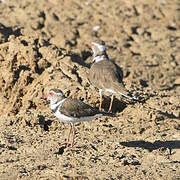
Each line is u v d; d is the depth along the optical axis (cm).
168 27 2948
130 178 1399
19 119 1733
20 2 2878
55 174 1402
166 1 3184
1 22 2628
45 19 2777
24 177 1393
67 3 2959
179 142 1642
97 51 1969
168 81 2408
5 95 1958
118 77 1866
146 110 1833
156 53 2670
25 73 1953
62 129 1705
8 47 2036
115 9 3005
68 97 1698
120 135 1684
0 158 1491
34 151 1536
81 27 2777
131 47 2705
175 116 1878
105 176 1397
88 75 1927
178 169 1470
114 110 1900
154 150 1570
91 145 1591
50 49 2052
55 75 1923
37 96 1872
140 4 3106
